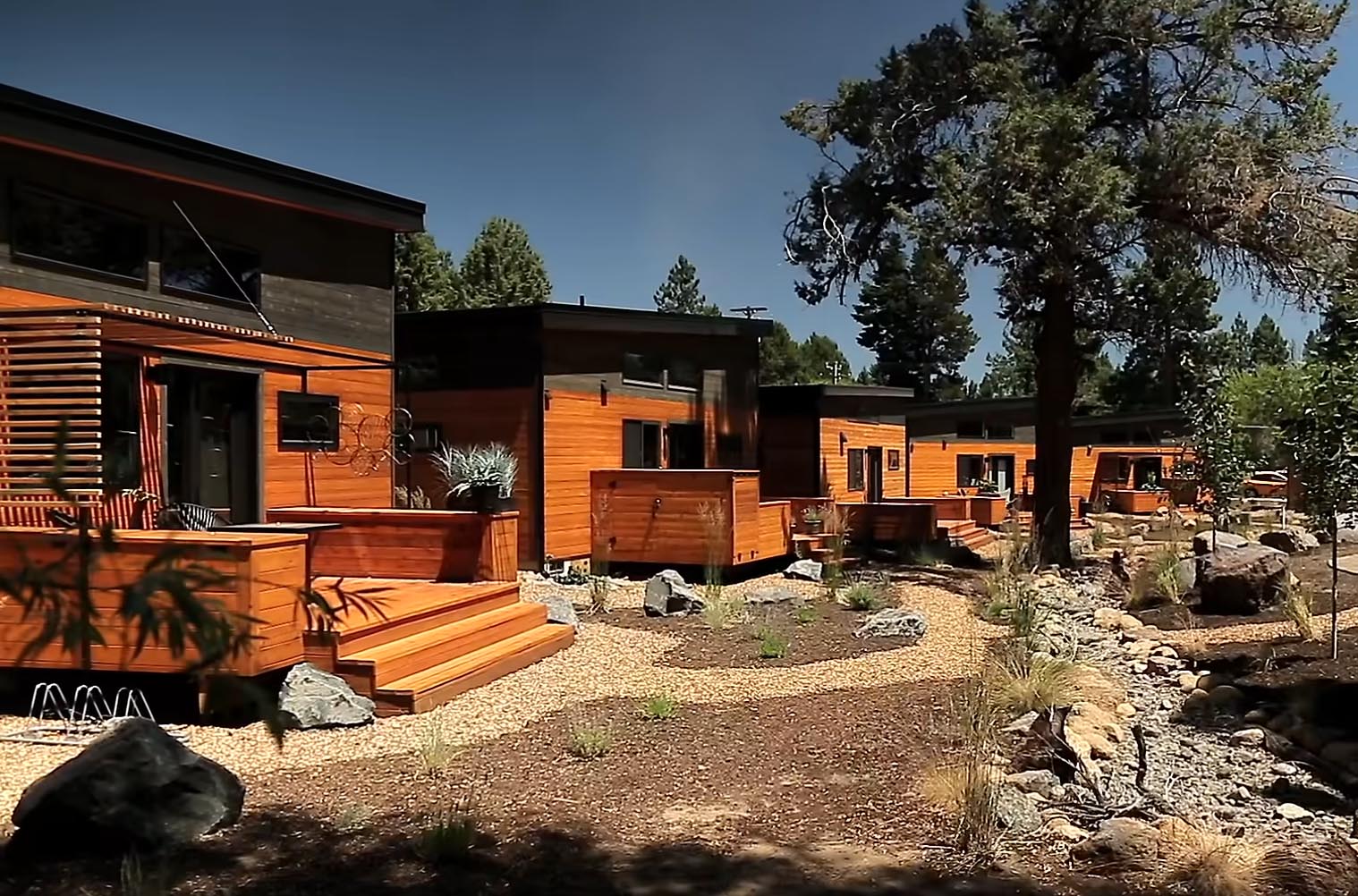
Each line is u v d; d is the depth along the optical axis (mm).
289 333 10977
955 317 55906
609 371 14883
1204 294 16281
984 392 69438
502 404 13695
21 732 5777
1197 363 13766
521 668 7895
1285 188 14039
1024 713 6297
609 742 5723
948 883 3711
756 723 6230
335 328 11641
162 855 3918
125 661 6039
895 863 3918
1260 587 10367
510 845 4113
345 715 6156
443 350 14109
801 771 5215
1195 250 15289
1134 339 17109
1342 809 4918
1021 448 28906
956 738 5633
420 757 5531
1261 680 7445
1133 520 24000
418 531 10086
